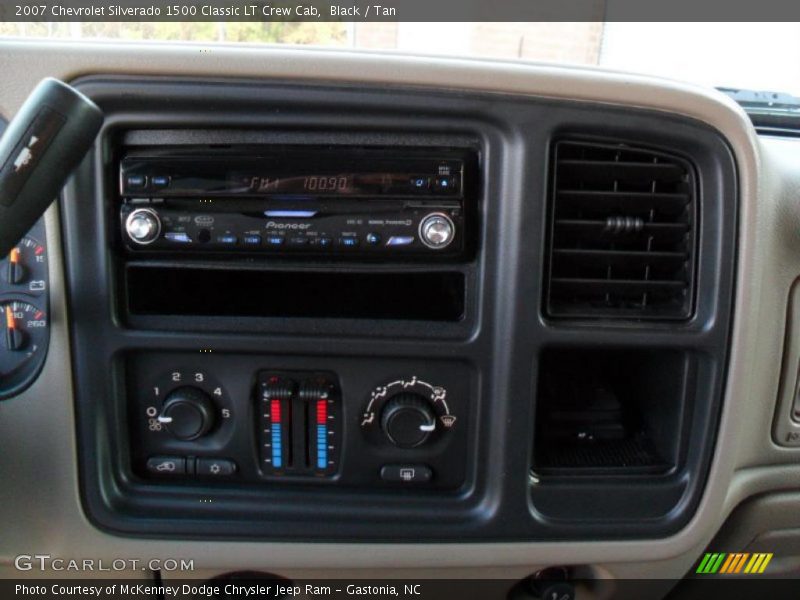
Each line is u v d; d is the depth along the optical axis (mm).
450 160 708
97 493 792
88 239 723
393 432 772
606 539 813
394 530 808
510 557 812
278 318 753
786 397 888
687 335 737
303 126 700
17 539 801
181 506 811
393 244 719
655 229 735
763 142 871
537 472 809
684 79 709
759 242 745
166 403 778
